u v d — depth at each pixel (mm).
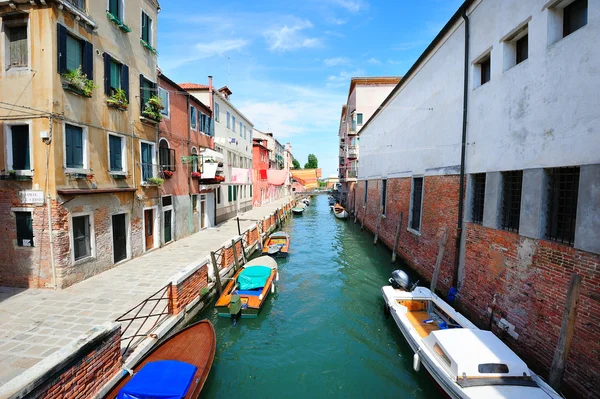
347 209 33375
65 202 7633
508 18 6145
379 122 17875
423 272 10336
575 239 4512
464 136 7762
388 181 15531
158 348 5555
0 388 3010
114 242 9695
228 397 5523
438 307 7242
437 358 5172
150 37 11562
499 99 6422
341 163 43000
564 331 4297
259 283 9000
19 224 7602
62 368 3588
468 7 7668
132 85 10359
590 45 4281
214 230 16891
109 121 9219
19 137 7473
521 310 5582
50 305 6707
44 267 7578
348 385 5805
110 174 9281
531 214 5398
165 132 12773
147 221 11641
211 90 18203
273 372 6180
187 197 14961
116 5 9633
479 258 7023
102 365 4320
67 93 7672
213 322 8000
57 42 7332
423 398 5434
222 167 18000
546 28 5129
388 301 7785
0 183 7480
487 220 6746
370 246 16828
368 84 28203
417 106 11492
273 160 43375
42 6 7152
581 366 4348
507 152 6117
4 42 7352
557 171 5043
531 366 5246
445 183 8891
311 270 12625
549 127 5027
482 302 6805
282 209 26453
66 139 7703
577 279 4188
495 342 5078
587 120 4340
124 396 4156
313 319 8289
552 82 4977
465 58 7730
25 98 7305
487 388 4367
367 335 7465
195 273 7742
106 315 6324
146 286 7961
